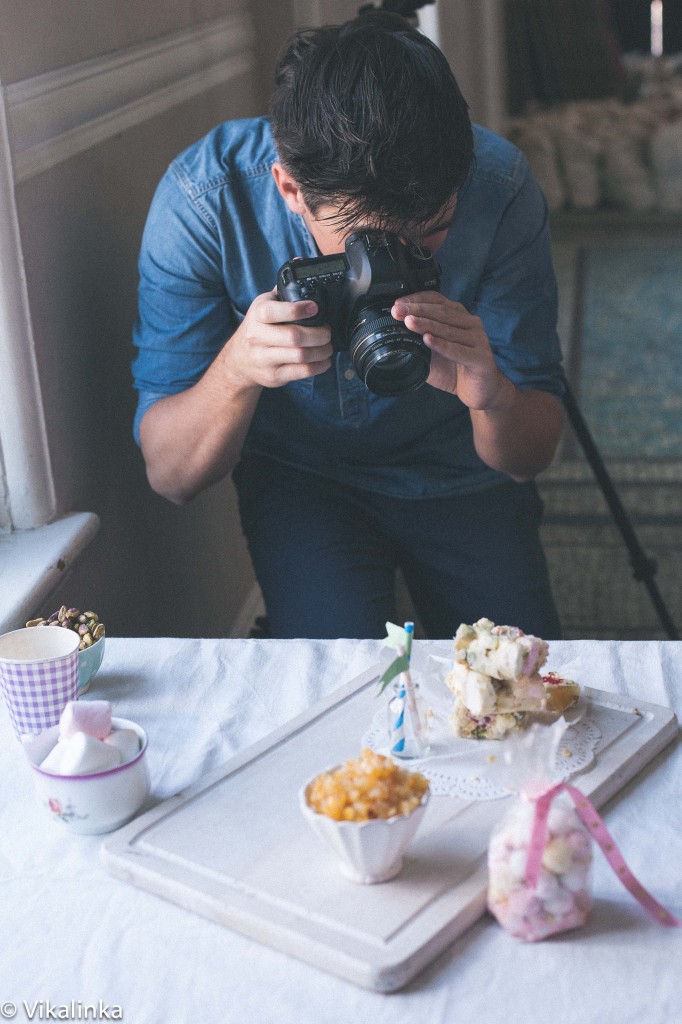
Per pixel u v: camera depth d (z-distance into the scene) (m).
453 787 0.91
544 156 5.57
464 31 4.20
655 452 3.17
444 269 1.49
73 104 1.50
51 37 1.44
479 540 1.69
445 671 1.07
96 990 0.74
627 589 2.55
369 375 1.18
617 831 0.88
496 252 1.51
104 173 1.63
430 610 1.75
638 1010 0.71
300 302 1.18
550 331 1.61
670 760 0.97
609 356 3.85
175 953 0.77
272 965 0.75
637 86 6.22
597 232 5.30
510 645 0.94
